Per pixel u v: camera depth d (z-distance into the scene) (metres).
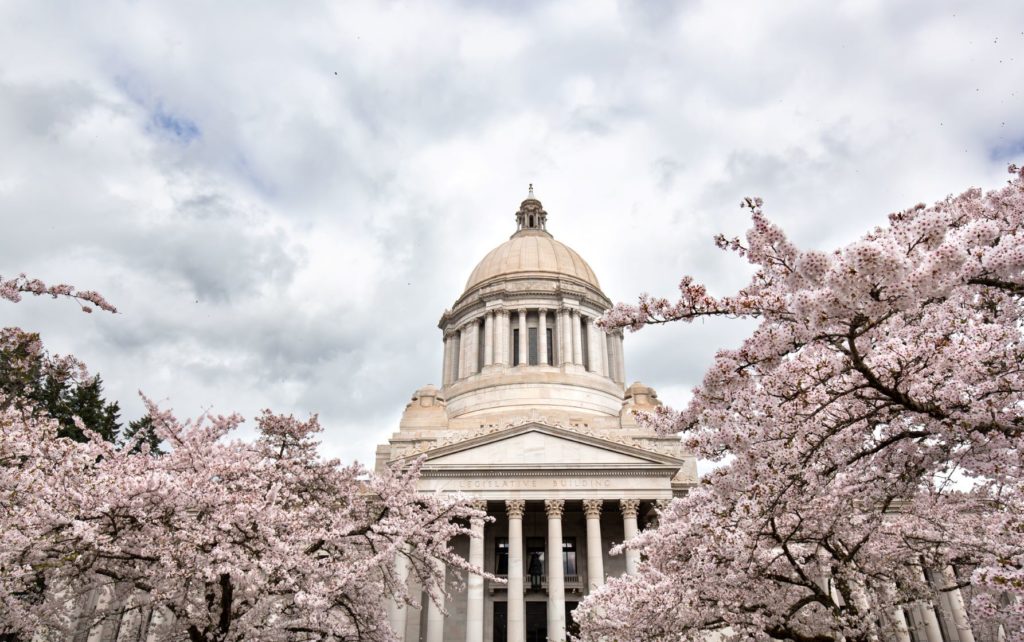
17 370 25.36
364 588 26.72
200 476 23.94
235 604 24.62
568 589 56.56
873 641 22.73
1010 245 12.98
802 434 17.81
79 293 22.70
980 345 16.08
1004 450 16.20
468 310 85.94
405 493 28.64
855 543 25.42
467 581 54.88
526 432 58.09
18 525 19.73
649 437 65.56
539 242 91.56
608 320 16.50
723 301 15.70
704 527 24.34
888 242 12.52
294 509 27.30
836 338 15.45
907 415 18.11
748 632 24.53
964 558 24.00
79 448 24.27
